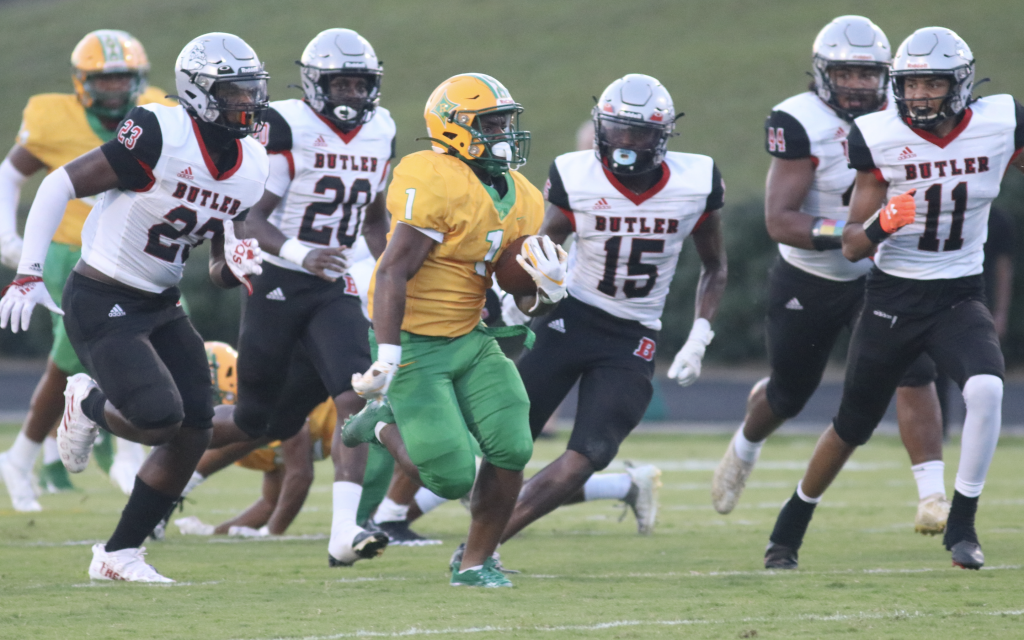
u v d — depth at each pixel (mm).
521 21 120250
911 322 17453
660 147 18250
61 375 25172
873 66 19766
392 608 14445
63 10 133875
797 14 113000
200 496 29469
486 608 14438
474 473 15617
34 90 110375
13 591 15750
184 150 15797
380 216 21375
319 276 17922
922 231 17344
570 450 18078
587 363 18812
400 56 114688
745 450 23078
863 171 17609
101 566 16703
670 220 18625
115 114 25359
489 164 15398
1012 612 13961
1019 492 28656
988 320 17312
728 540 22016
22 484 25766
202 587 16188
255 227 18547
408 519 22141
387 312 15008
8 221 24969
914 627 13125
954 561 17500
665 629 13070
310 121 19984
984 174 17234
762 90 98125
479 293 15945
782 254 21703
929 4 108625
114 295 16266
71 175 15641
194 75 15617
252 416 20859
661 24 115688
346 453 18250
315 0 130875
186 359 16719
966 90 16953
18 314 15484
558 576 17406
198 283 60562
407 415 15547
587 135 25719
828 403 52688
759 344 62906
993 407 16781
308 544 21547
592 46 112312
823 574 17266
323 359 19391
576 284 19109
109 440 27141
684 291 61375
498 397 15773
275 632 12961
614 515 26203
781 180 20078
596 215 18562
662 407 48938
